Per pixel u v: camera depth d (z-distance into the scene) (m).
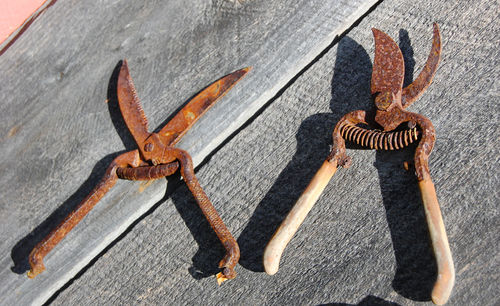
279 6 0.63
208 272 0.58
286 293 0.56
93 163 0.63
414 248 0.55
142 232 0.60
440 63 0.59
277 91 0.62
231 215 0.59
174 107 0.63
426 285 0.54
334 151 0.56
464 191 0.55
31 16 0.70
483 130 0.56
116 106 0.64
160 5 0.67
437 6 0.60
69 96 0.65
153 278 0.59
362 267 0.55
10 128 0.66
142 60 0.65
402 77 0.56
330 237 0.57
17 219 0.63
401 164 0.57
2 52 0.69
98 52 0.66
